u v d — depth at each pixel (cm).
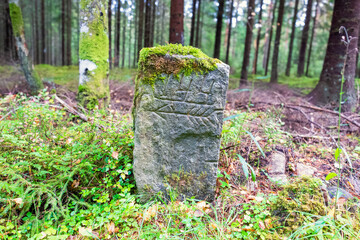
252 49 2545
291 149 337
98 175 254
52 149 260
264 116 420
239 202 237
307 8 1542
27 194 205
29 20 2403
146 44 1149
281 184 259
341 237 180
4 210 193
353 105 545
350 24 545
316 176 282
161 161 230
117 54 1399
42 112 292
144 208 227
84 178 245
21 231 194
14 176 198
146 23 1137
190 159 233
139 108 220
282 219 205
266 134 339
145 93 216
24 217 209
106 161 249
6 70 911
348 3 539
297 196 216
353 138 385
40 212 217
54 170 240
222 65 219
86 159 243
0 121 281
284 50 2730
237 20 1792
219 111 225
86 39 420
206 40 2453
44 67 1484
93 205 220
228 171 283
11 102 336
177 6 605
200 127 225
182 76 215
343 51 555
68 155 235
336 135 398
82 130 293
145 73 213
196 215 218
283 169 288
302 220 197
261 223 201
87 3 413
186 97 218
